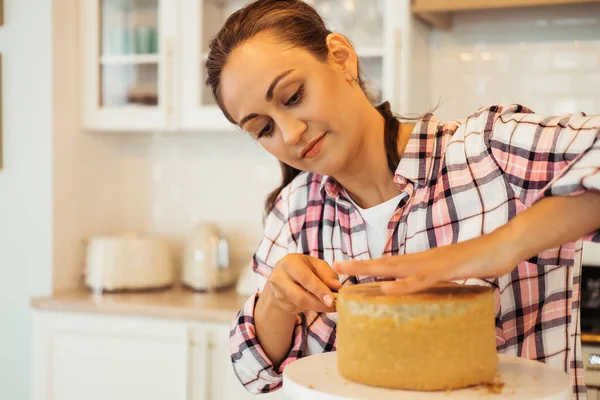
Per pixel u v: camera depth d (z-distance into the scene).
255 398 2.17
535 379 0.82
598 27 2.32
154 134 2.84
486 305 0.82
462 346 0.79
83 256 2.64
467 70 2.46
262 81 0.93
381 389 0.80
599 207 0.73
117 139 2.82
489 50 2.44
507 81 2.43
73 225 2.59
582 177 0.73
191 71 2.48
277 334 1.10
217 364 2.20
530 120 0.98
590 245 2.24
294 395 0.83
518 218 0.75
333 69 0.98
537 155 0.95
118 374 2.31
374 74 2.27
